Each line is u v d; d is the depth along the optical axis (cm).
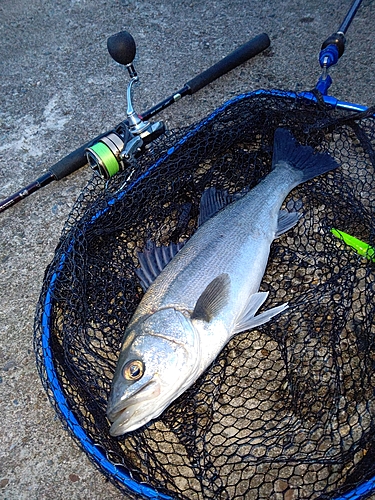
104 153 61
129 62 61
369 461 44
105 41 98
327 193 64
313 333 55
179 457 50
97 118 86
